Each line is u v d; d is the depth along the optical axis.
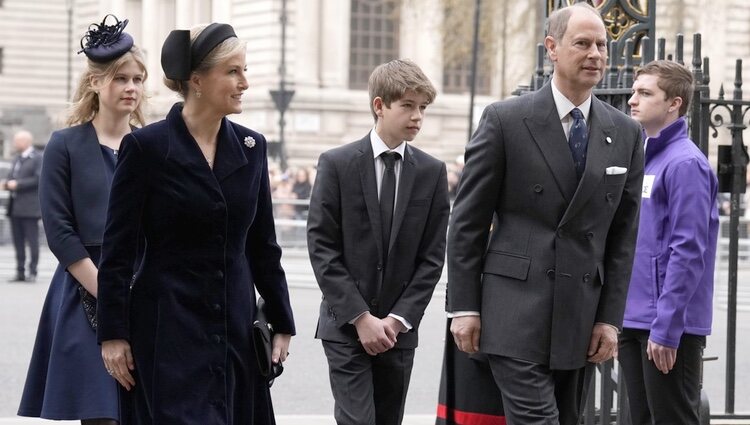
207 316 5.63
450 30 48.12
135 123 7.30
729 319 9.33
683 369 7.42
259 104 60.47
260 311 5.84
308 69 61.53
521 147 6.32
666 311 7.17
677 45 8.42
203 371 5.60
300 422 10.05
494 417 6.59
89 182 7.01
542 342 6.27
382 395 7.38
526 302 6.29
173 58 5.59
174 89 5.69
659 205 7.35
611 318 6.37
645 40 8.30
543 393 6.26
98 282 5.61
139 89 7.14
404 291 7.25
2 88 71.81
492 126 6.36
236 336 5.70
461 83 64.69
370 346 7.13
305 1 61.62
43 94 72.38
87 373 6.80
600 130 6.34
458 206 6.45
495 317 6.34
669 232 7.32
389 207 7.25
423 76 7.20
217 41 5.58
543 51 8.73
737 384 12.94
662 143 7.45
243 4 62.25
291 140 60.06
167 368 5.59
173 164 5.58
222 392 5.63
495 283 6.38
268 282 5.86
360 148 7.31
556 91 6.36
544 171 6.29
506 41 46.56
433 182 7.30
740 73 8.74
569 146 6.33
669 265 7.22
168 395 5.57
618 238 6.44
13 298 20.00
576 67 6.25
